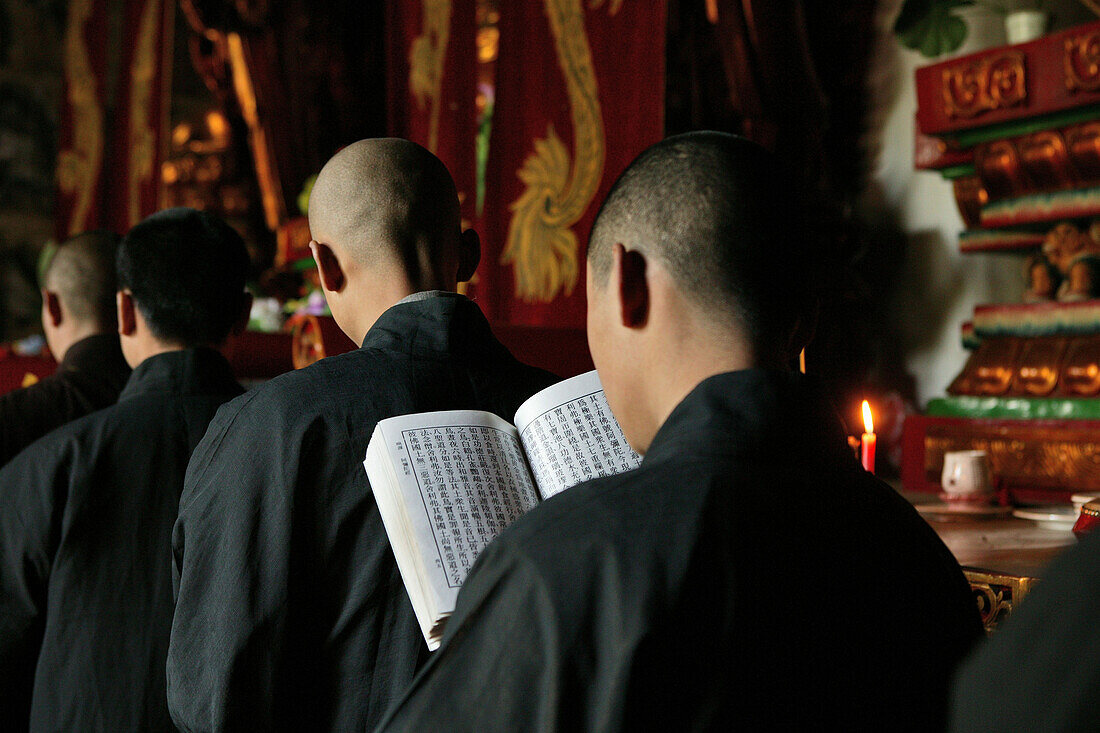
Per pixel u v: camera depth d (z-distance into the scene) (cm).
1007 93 283
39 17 837
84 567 157
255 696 107
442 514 97
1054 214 284
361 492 110
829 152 383
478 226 361
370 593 109
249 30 518
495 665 66
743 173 78
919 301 381
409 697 70
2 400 204
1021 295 351
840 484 75
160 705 156
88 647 155
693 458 71
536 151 323
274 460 110
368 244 126
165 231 173
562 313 312
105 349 216
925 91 309
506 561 69
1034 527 201
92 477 159
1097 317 268
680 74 361
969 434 286
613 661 63
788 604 67
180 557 117
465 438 104
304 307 380
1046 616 43
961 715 46
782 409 74
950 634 74
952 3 326
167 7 533
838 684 67
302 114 513
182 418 165
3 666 157
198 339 174
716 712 63
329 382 114
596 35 310
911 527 77
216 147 636
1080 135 272
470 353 123
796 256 79
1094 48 262
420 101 379
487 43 489
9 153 819
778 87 341
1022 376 282
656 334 78
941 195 375
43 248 830
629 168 82
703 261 77
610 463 106
